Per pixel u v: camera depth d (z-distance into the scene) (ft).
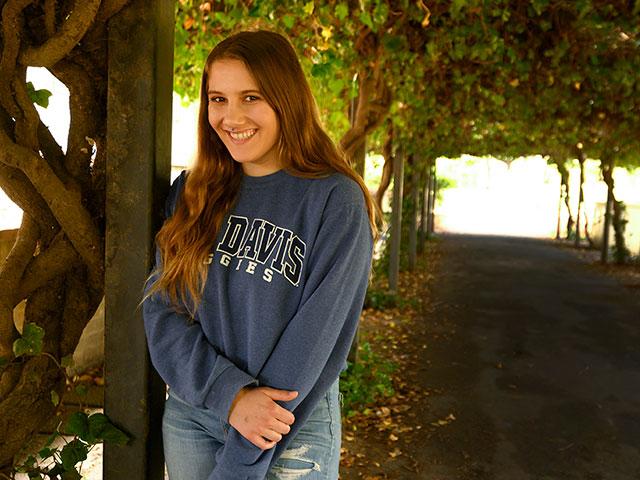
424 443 14.29
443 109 24.95
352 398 16.35
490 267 46.70
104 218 5.88
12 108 5.24
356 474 12.56
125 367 5.78
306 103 5.16
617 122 29.66
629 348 23.88
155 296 5.32
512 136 39.47
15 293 5.71
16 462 6.21
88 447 5.88
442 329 26.23
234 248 5.10
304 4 11.84
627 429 15.57
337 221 4.84
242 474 4.75
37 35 5.24
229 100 4.99
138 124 5.49
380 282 36.73
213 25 13.33
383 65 17.10
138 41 5.39
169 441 5.51
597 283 40.29
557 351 23.18
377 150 40.57
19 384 5.86
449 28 16.14
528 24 17.48
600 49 18.45
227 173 5.37
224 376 4.83
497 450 14.06
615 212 49.49
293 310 4.90
